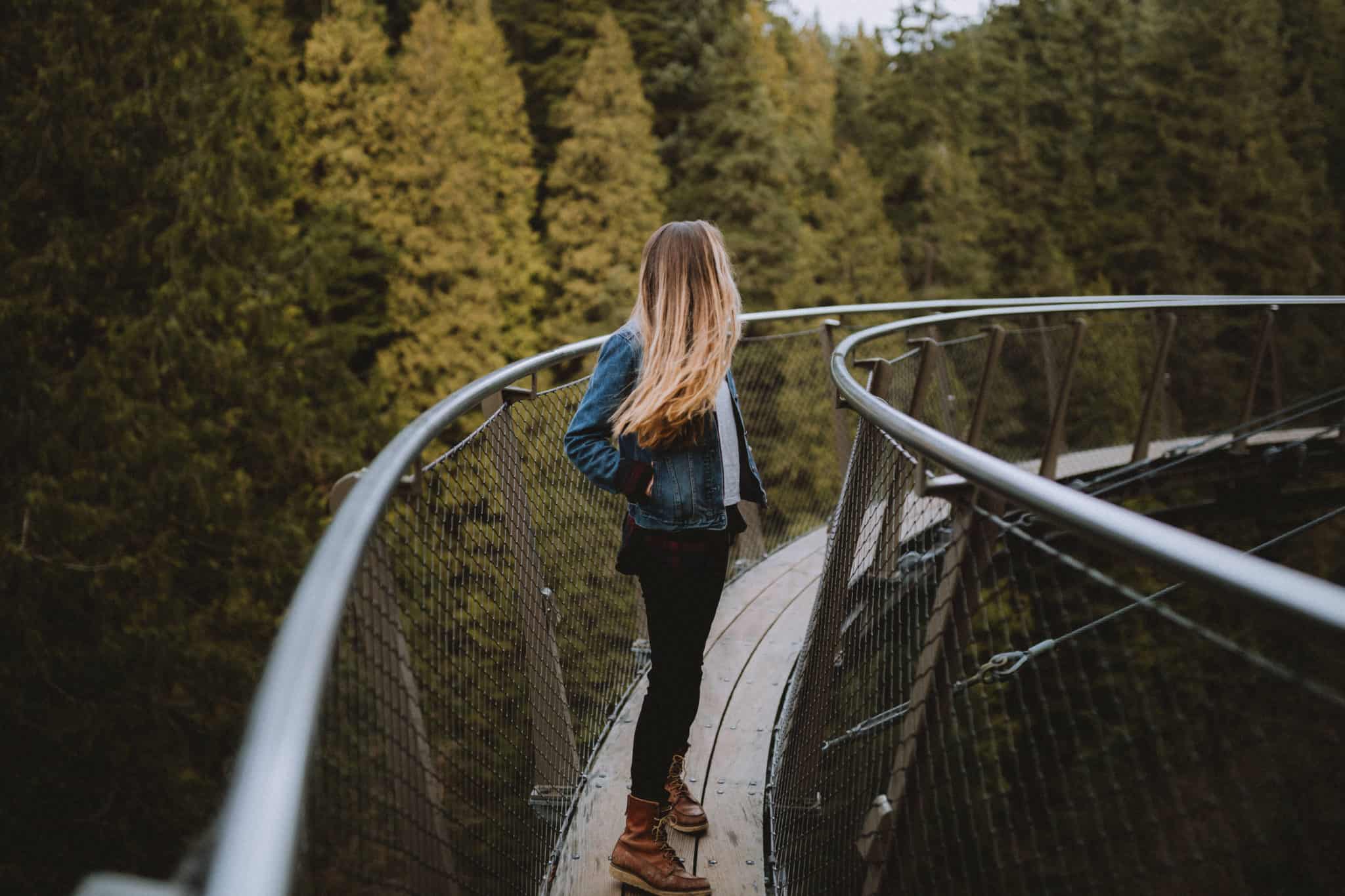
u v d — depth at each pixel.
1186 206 33.78
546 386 27.77
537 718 2.61
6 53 12.60
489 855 2.05
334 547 1.04
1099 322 9.11
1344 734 1.05
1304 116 36.28
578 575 3.22
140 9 13.65
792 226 29.69
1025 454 8.01
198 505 12.89
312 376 18.28
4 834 10.93
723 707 3.66
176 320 13.28
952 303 6.78
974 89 39.28
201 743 12.41
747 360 6.26
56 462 11.99
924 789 2.14
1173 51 34.41
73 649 11.41
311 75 25.08
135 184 13.48
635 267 28.38
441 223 25.56
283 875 0.54
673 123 31.73
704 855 2.73
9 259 12.34
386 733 1.43
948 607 2.05
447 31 26.78
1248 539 9.80
